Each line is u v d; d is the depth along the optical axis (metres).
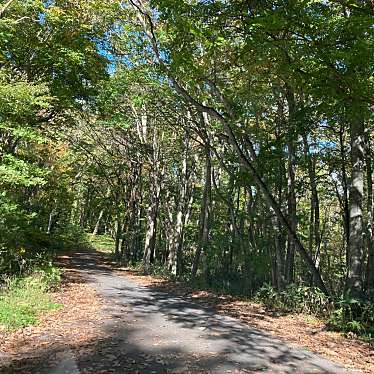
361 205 11.34
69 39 15.40
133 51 16.47
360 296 10.87
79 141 28.08
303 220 22.25
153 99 17.36
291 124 13.29
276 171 17.09
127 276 20.78
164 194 30.33
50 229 31.66
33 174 12.29
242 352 7.16
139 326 8.80
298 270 25.27
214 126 16.52
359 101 7.60
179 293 15.05
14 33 14.19
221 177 29.50
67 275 17.47
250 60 9.27
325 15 7.83
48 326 8.29
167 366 6.20
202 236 19.83
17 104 10.91
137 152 28.16
